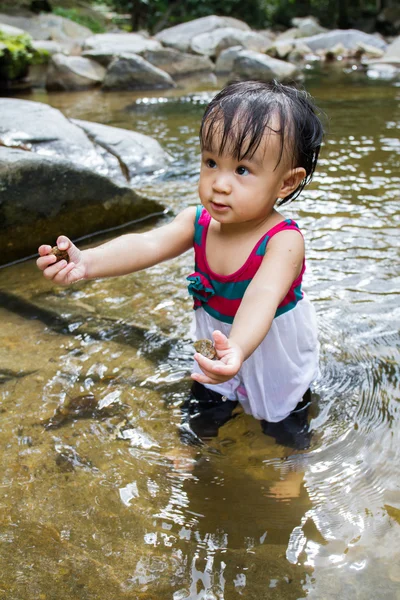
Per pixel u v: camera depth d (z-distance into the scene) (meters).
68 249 1.84
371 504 1.69
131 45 11.76
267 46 13.69
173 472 1.83
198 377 1.46
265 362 1.98
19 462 1.85
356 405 2.11
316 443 1.94
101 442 1.95
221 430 2.01
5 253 3.41
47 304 2.88
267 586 1.44
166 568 1.49
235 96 1.74
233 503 1.71
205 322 2.05
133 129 6.48
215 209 1.78
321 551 1.54
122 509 1.68
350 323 2.63
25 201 3.39
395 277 3.06
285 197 1.95
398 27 17.52
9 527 1.60
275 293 1.73
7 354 2.44
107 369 2.35
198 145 5.75
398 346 2.46
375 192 4.32
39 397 2.17
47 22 12.88
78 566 1.49
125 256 1.97
